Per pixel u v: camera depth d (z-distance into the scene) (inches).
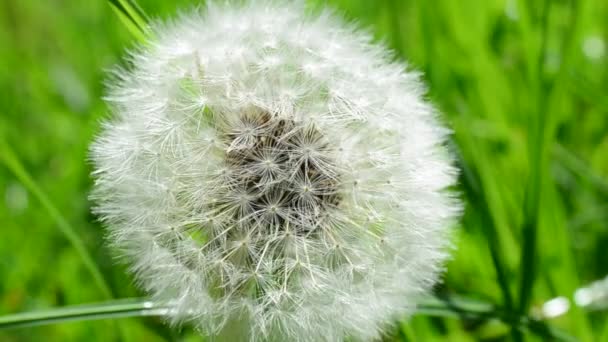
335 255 4.1
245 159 4.1
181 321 4.0
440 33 6.6
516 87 6.4
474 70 6.3
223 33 4.3
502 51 6.7
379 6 6.9
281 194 4.1
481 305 4.8
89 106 7.3
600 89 6.3
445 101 6.2
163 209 4.0
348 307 4.0
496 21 6.9
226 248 4.0
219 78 4.2
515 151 6.0
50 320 4.4
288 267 4.0
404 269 4.2
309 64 4.2
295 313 3.9
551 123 4.9
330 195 4.2
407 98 4.4
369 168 4.2
